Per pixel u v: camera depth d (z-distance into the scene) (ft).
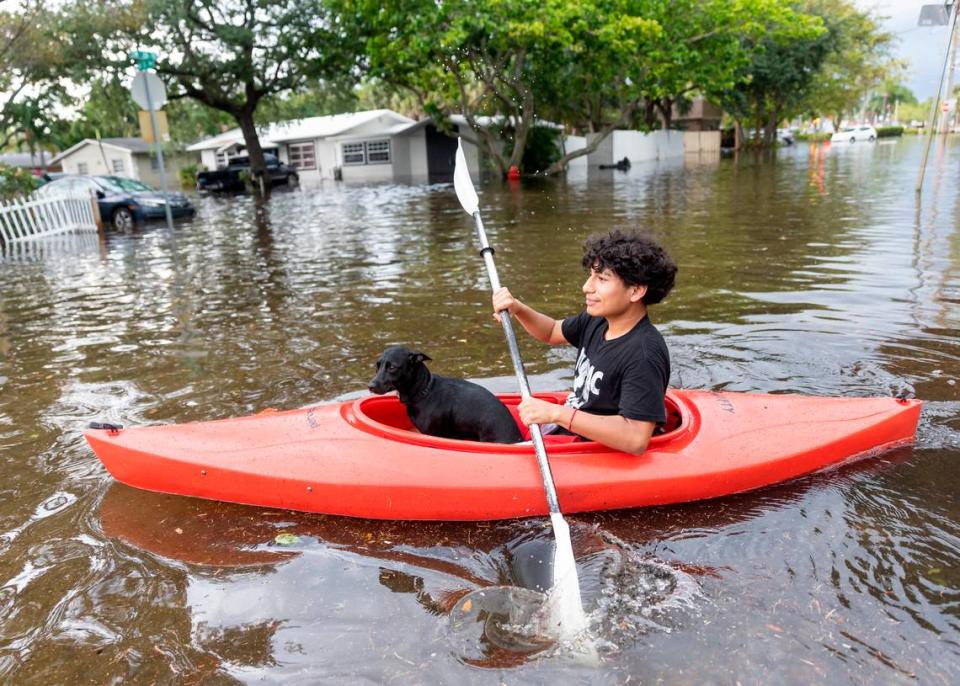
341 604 7.39
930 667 6.15
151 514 9.41
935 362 13.60
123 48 71.36
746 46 117.80
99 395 14.02
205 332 18.42
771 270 22.50
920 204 37.50
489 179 79.10
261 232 40.70
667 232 31.99
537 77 77.25
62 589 7.82
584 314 9.64
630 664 6.31
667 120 125.90
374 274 25.40
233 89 83.05
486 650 6.58
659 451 9.26
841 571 7.57
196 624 7.14
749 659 6.30
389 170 105.60
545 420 8.50
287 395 13.57
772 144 147.64
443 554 8.30
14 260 33.55
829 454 9.77
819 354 14.39
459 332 17.35
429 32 65.10
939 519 8.49
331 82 83.87
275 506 9.39
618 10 69.21
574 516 8.91
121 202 47.29
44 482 10.38
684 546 8.20
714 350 14.98
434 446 9.35
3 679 6.48
